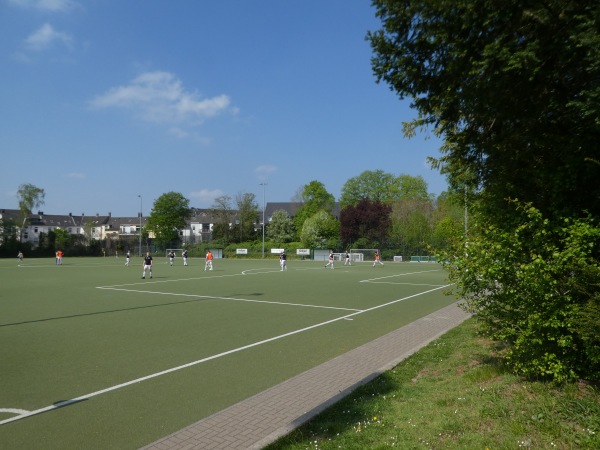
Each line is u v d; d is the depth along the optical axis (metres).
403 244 62.53
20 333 10.43
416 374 6.55
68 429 4.87
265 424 4.84
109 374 6.99
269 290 21.00
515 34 5.06
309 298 17.69
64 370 7.22
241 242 82.38
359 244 66.56
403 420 4.63
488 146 6.52
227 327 11.20
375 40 6.30
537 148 5.86
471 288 5.64
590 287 4.61
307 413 4.91
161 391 6.16
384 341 9.14
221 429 4.71
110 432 4.79
